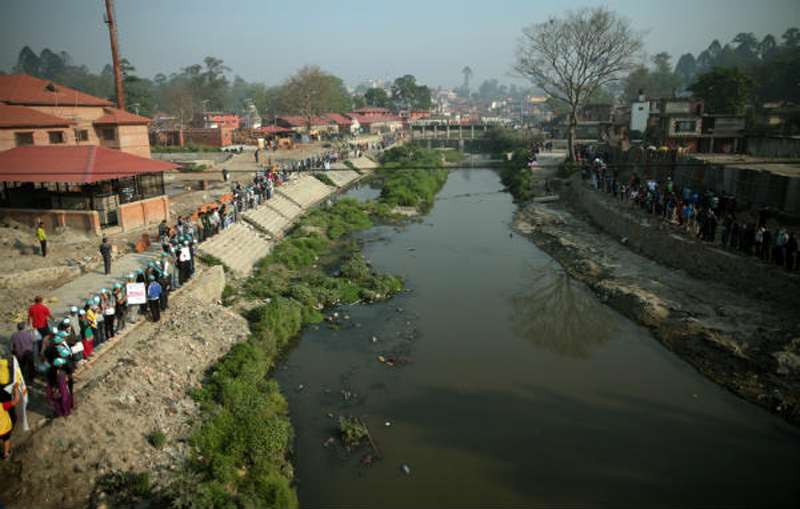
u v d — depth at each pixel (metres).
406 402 18.62
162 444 14.30
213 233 30.56
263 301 25.86
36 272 21.83
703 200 32.62
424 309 26.97
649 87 117.38
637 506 13.66
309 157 66.50
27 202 28.77
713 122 50.97
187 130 78.38
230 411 16.42
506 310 26.83
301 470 15.03
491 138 110.69
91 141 46.81
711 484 14.40
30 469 12.27
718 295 25.16
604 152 62.19
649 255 32.69
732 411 17.64
